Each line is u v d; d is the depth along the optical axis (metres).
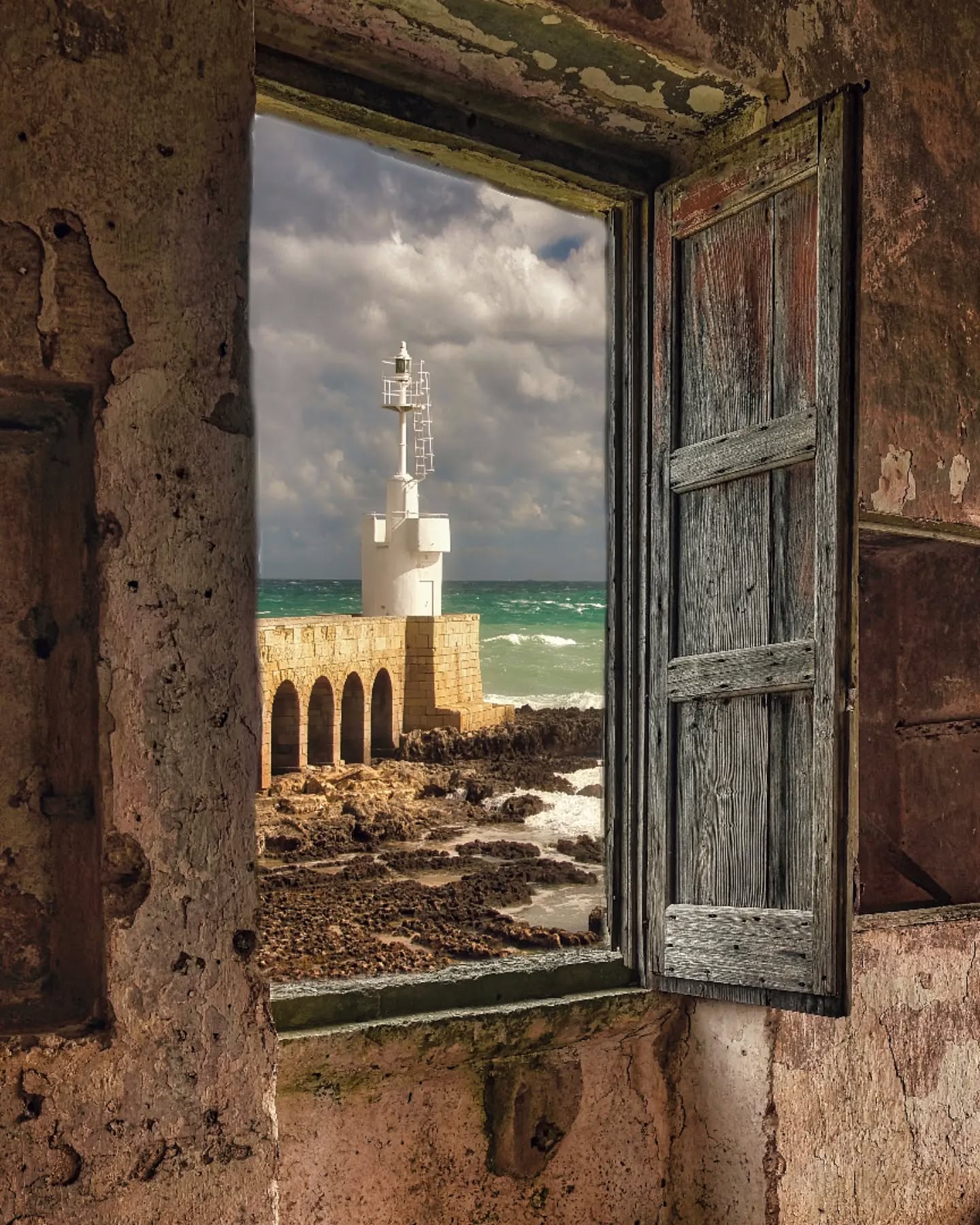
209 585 1.92
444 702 15.69
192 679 1.91
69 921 2.06
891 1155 3.12
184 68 1.89
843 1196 3.01
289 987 2.59
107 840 1.84
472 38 2.43
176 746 1.89
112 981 1.84
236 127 1.93
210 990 1.91
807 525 2.41
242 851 1.94
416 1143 2.63
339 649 13.09
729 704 2.61
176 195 1.89
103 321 1.84
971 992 3.31
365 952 3.86
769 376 2.51
